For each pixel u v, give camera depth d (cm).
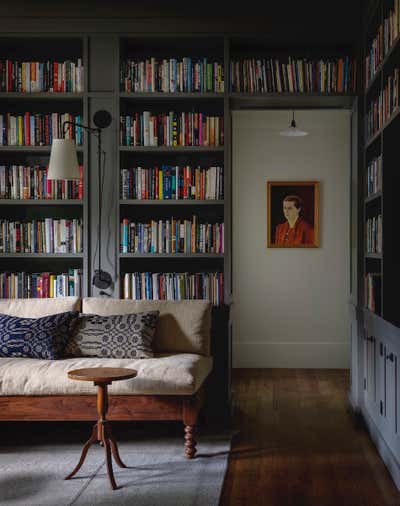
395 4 354
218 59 517
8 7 484
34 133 501
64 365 412
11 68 497
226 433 451
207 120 493
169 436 445
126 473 367
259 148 728
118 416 400
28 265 534
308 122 723
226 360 487
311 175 724
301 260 726
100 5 482
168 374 397
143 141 496
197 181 496
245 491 341
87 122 493
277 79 487
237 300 730
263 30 484
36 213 532
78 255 500
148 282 502
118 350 441
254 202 729
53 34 490
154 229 499
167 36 488
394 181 393
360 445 423
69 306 479
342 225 722
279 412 514
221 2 480
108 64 492
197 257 501
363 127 477
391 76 387
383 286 394
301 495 335
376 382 415
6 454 403
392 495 334
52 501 324
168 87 493
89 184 496
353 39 486
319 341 725
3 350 444
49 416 403
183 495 332
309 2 478
